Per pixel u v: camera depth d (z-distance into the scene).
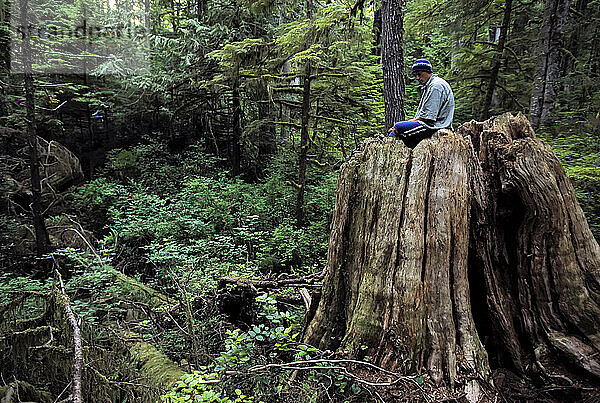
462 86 11.29
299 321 4.22
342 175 3.39
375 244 2.97
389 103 7.14
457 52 10.84
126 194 10.28
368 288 2.92
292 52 8.57
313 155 10.84
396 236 2.89
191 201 9.50
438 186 2.90
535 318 2.87
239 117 12.60
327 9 7.87
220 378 2.71
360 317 2.90
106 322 4.64
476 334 2.78
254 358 3.00
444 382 2.58
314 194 9.88
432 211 2.86
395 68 7.04
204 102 12.77
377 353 2.76
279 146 12.78
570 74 9.72
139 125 15.98
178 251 6.20
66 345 3.47
